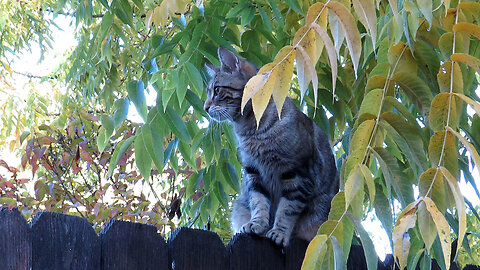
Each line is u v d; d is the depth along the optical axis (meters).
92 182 4.04
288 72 1.59
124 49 4.45
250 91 1.56
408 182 1.88
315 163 3.36
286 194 3.23
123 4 3.67
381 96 1.92
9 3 5.74
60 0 3.96
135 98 2.78
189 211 4.27
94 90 4.80
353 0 1.65
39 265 1.79
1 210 1.76
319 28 1.59
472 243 4.36
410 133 1.90
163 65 3.62
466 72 2.05
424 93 1.96
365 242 1.74
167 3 2.36
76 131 3.97
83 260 1.89
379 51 2.16
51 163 3.94
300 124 3.36
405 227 1.63
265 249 2.40
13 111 5.24
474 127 2.39
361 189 1.78
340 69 3.26
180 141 3.28
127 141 2.77
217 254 2.22
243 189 3.53
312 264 1.72
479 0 2.11
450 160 1.72
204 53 2.99
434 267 2.78
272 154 3.30
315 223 3.27
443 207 1.68
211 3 3.32
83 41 4.65
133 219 3.52
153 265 2.04
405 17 1.96
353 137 1.87
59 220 1.86
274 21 3.84
